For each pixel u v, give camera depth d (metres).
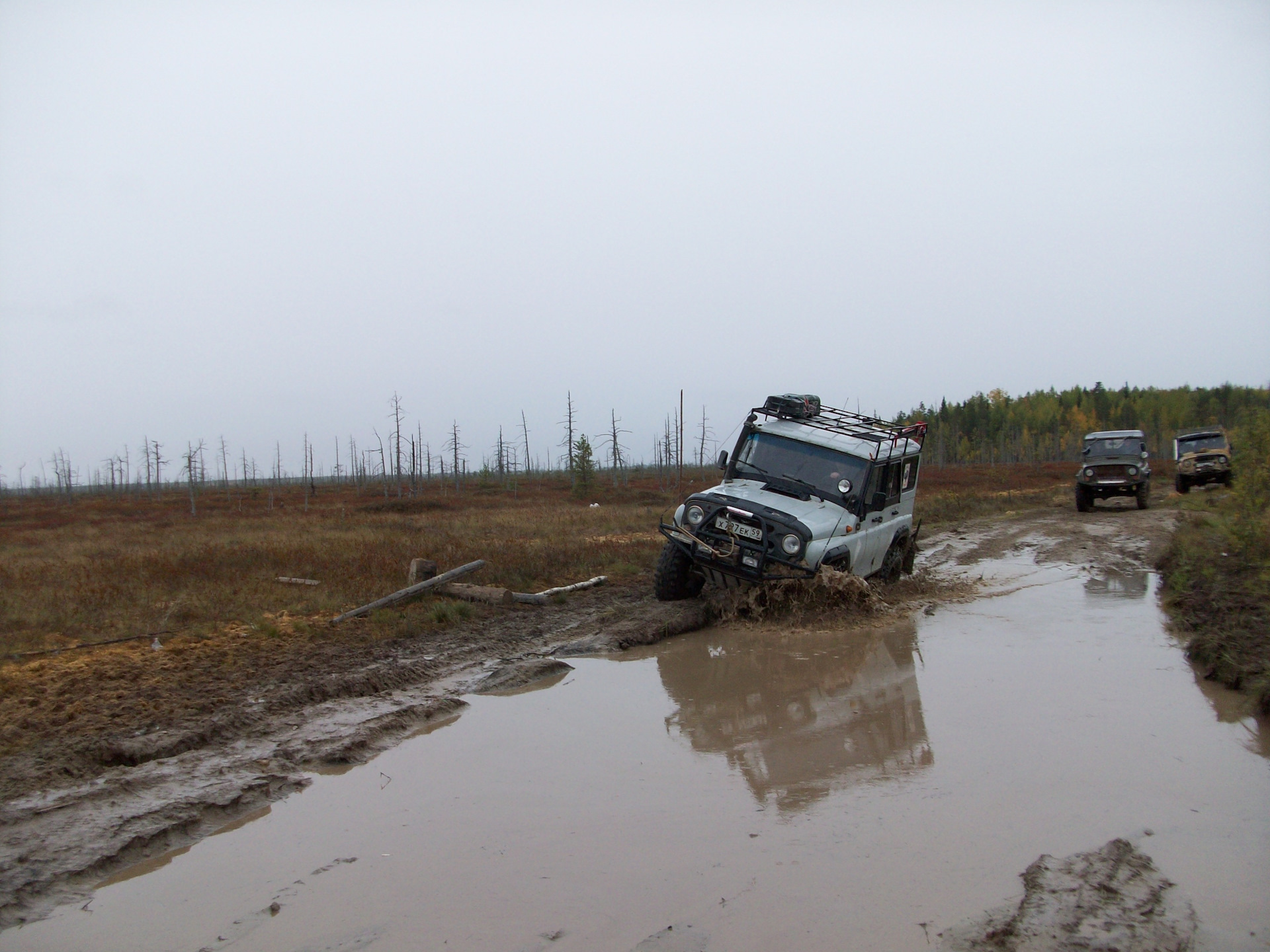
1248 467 13.03
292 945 3.14
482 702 6.29
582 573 12.12
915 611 9.29
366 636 8.40
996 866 3.59
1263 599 7.98
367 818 4.28
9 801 4.43
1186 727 5.35
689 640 8.34
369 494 53.84
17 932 3.26
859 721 5.67
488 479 62.56
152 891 3.58
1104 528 17.30
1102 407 103.94
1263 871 3.50
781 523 8.59
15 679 6.73
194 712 5.94
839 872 3.59
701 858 3.76
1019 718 5.61
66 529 28.42
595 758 5.10
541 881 3.59
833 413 11.56
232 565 12.49
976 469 61.28
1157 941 2.99
